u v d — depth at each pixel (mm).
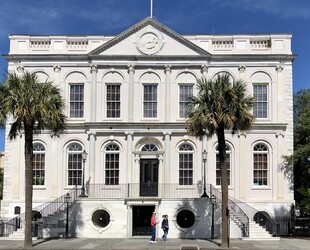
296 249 28719
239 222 35844
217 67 41906
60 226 36406
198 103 30797
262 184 40656
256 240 34312
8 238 35156
